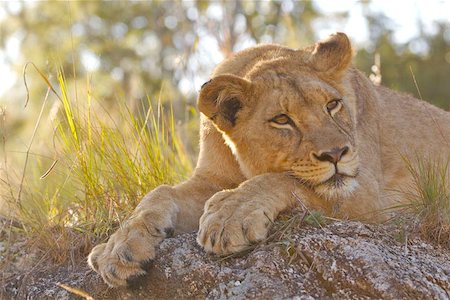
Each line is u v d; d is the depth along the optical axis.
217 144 9.84
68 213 10.66
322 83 9.30
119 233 8.62
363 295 7.77
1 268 9.61
